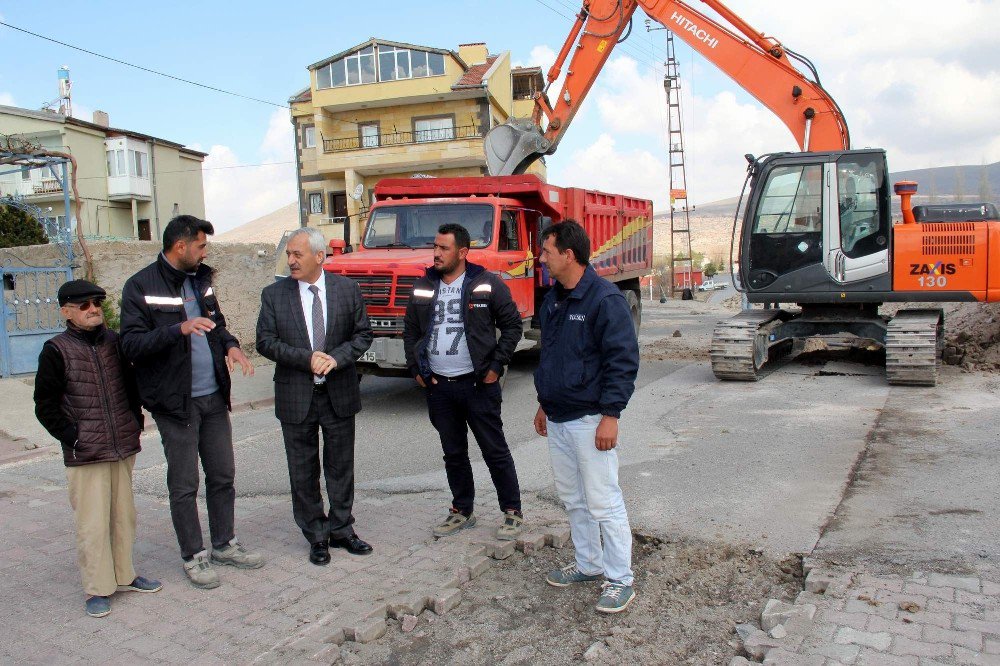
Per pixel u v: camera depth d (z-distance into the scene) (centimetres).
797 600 382
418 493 614
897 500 522
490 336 485
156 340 400
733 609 397
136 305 412
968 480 553
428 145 3350
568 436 401
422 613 409
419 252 981
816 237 1023
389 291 889
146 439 839
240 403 993
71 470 399
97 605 404
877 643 335
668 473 615
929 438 678
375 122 3550
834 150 1058
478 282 490
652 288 4316
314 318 455
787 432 728
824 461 626
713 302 3534
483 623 398
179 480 432
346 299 466
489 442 488
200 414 443
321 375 452
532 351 1388
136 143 3691
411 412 942
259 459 739
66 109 3550
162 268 422
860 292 1009
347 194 3434
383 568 453
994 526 464
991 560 418
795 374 1080
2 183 3522
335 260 941
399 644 380
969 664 316
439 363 490
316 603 410
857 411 806
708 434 737
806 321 1080
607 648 362
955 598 375
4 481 684
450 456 503
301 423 454
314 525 468
